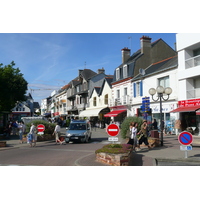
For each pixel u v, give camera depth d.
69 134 17.89
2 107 26.30
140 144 12.77
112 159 8.47
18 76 29.73
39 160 10.01
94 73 51.22
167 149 12.59
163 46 32.16
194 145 13.99
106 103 38.38
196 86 21.47
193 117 20.83
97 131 32.09
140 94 28.19
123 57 35.28
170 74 23.36
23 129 18.80
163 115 24.41
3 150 14.67
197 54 21.70
